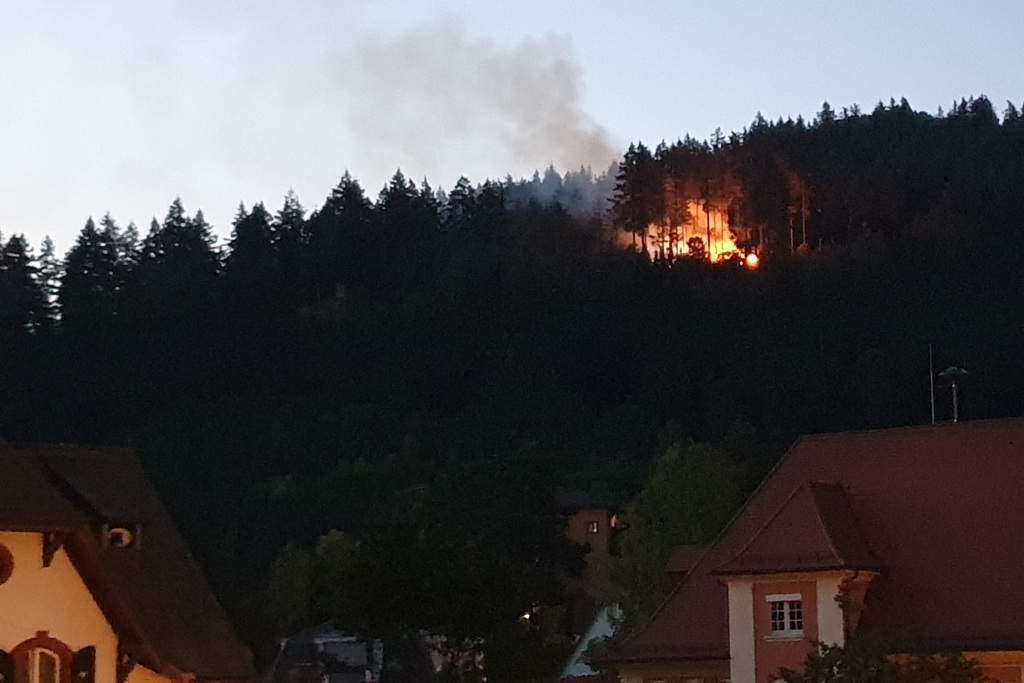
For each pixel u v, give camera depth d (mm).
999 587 47188
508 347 178500
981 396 163000
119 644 34156
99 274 178000
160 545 38562
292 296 192000
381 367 177875
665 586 73062
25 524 31453
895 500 50781
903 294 185125
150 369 170125
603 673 68938
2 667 31750
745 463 85562
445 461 151375
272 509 136500
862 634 41656
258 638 70312
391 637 68312
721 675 49562
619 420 167250
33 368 164875
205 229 191375
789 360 166250
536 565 108688
